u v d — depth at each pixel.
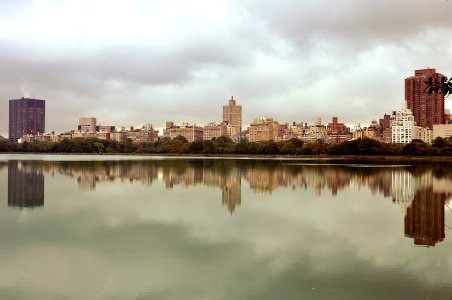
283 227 47.31
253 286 29.17
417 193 76.56
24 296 27.44
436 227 47.50
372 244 40.00
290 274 31.52
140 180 100.25
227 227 47.19
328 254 36.59
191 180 101.06
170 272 31.86
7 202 64.94
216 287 28.97
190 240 41.28
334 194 75.38
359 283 29.72
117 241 40.72
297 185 90.06
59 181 96.25
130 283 29.66
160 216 53.69
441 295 27.61
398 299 27.00
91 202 65.19
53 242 40.22
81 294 27.81
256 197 71.38
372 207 61.22
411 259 35.16
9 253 36.59
